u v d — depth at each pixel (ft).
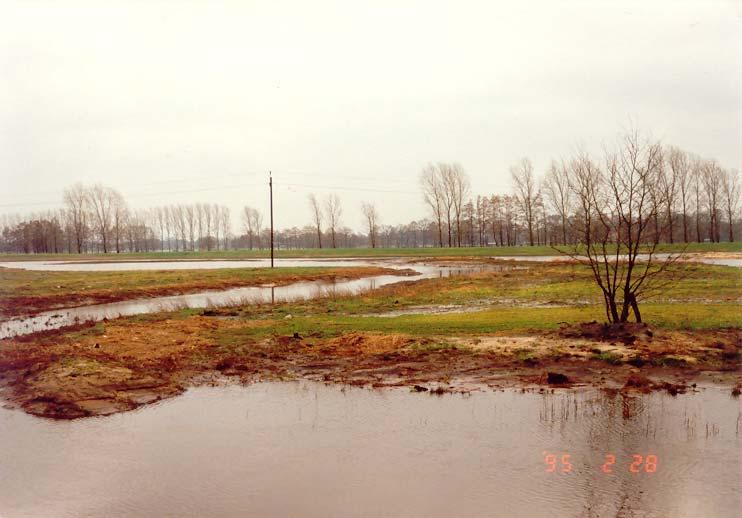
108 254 356.79
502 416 34.83
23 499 26.50
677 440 30.73
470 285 110.11
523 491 25.91
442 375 43.27
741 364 42.80
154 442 32.78
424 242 514.68
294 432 33.60
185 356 51.55
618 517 23.57
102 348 54.39
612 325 51.62
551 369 43.32
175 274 156.15
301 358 49.90
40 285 119.96
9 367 48.14
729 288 85.40
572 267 144.25
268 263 235.81
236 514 24.62
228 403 39.09
